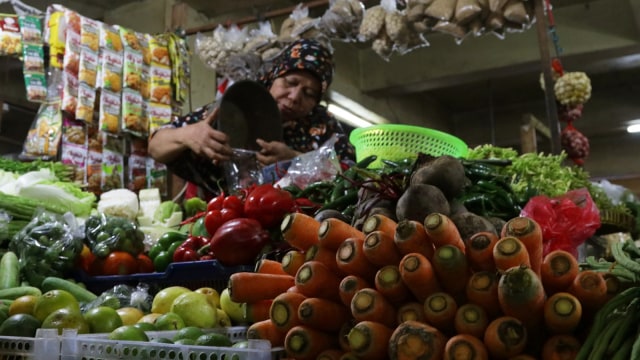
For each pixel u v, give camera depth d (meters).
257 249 1.68
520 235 0.91
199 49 3.79
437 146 2.19
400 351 0.88
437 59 6.47
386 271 0.95
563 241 1.48
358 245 1.01
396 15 3.39
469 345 0.86
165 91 3.72
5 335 1.28
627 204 3.05
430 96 8.24
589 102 8.31
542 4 3.06
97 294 1.96
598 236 2.84
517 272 0.85
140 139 3.73
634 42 5.68
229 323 1.54
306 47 2.79
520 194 1.81
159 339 1.18
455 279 0.93
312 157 2.16
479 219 1.08
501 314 0.91
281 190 1.79
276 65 2.85
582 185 2.68
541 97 8.34
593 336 0.87
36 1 4.61
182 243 1.93
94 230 2.05
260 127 2.46
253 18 3.82
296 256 1.14
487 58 6.23
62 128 3.40
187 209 2.62
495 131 8.77
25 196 2.55
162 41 3.79
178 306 1.45
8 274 1.87
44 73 3.36
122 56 3.58
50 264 1.93
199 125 2.50
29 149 3.37
